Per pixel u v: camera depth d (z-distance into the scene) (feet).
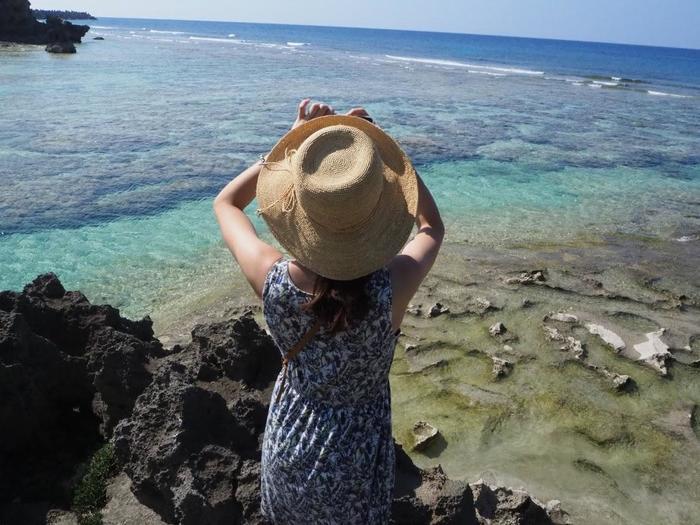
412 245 6.93
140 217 39.40
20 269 30.48
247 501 11.43
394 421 19.75
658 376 22.39
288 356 6.56
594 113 98.22
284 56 203.51
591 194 49.80
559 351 23.75
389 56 243.19
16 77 104.22
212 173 50.49
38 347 14.62
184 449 11.89
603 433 19.40
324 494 6.75
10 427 13.76
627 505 16.58
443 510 12.56
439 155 60.49
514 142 69.51
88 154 54.70
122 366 14.55
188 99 89.61
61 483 13.60
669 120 94.89
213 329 16.37
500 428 19.57
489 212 43.45
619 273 32.58
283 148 6.79
